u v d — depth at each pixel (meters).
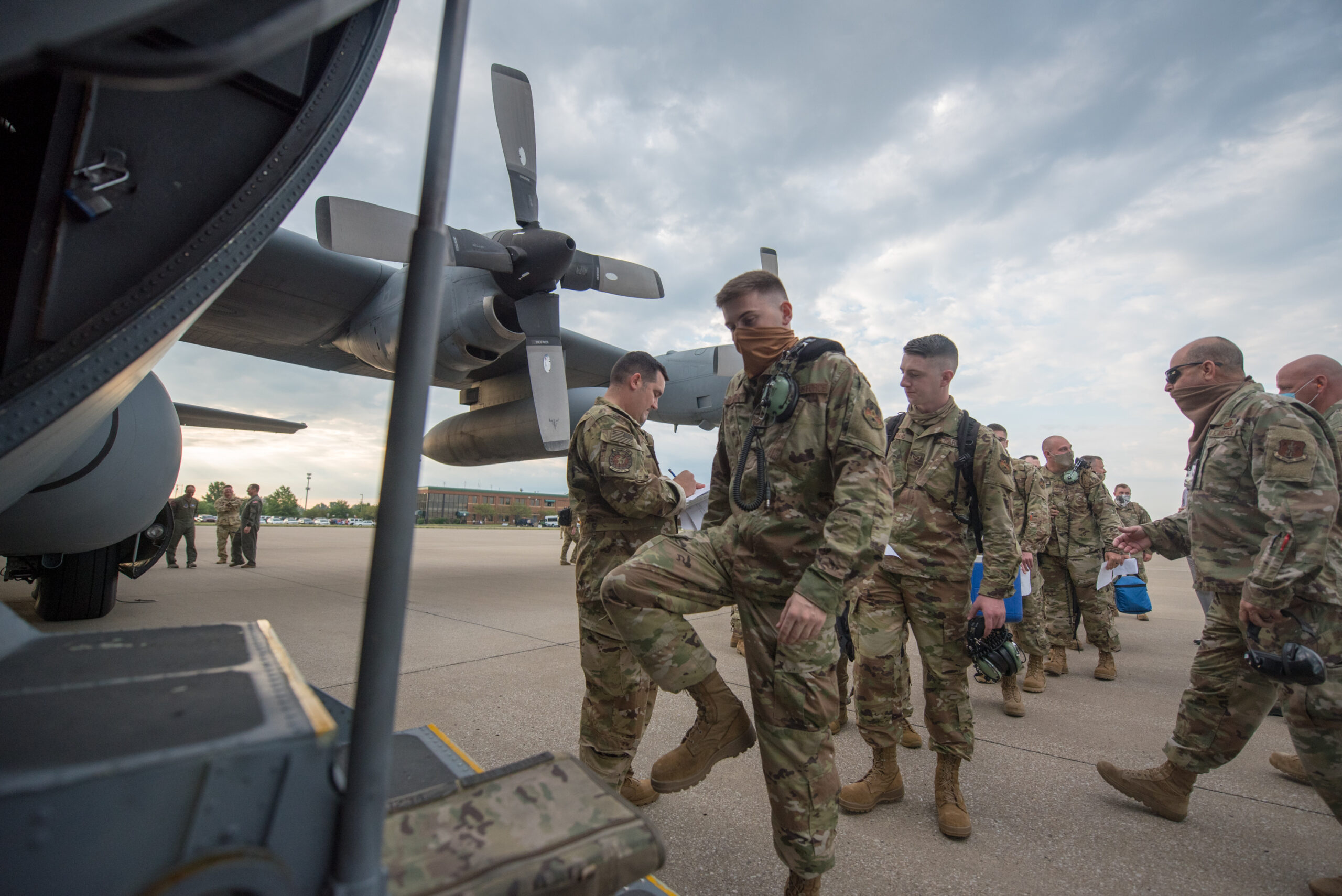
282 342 7.67
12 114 1.13
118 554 5.38
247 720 0.72
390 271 6.64
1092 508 4.31
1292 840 2.10
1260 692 2.07
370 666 0.70
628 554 2.12
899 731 2.36
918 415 2.54
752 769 2.60
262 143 1.39
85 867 0.57
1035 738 3.02
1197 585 2.25
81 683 0.83
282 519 89.50
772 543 1.61
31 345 1.14
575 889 0.81
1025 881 1.84
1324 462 1.84
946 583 2.27
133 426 3.81
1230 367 2.24
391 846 0.82
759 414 1.72
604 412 2.20
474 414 8.96
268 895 0.63
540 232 5.36
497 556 13.84
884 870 1.89
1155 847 2.04
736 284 1.78
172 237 1.28
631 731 2.08
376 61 1.56
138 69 0.55
